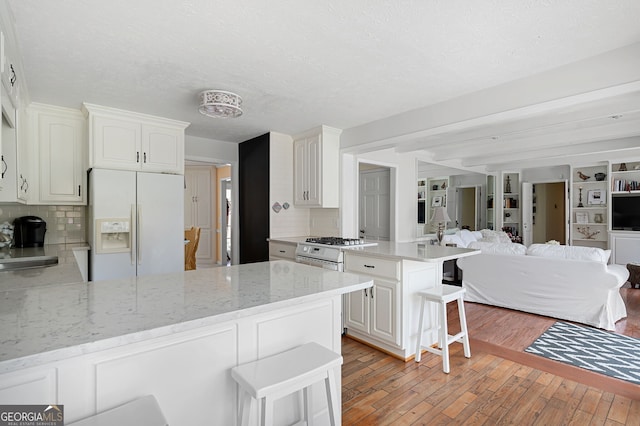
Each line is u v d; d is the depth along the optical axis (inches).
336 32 71.4
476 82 99.1
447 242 198.5
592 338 122.6
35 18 64.7
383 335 110.3
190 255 205.6
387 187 201.3
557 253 146.0
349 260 122.4
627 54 77.7
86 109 115.8
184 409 47.0
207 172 284.4
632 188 230.4
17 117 87.0
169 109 122.6
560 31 71.1
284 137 167.3
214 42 75.3
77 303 49.4
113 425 36.2
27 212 124.4
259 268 80.0
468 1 60.7
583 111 123.2
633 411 78.7
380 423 75.1
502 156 225.0
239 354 52.4
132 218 123.1
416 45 77.0
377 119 138.8
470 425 74.3
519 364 103.0
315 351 54.9
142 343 43.4
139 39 73.5
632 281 200.8
